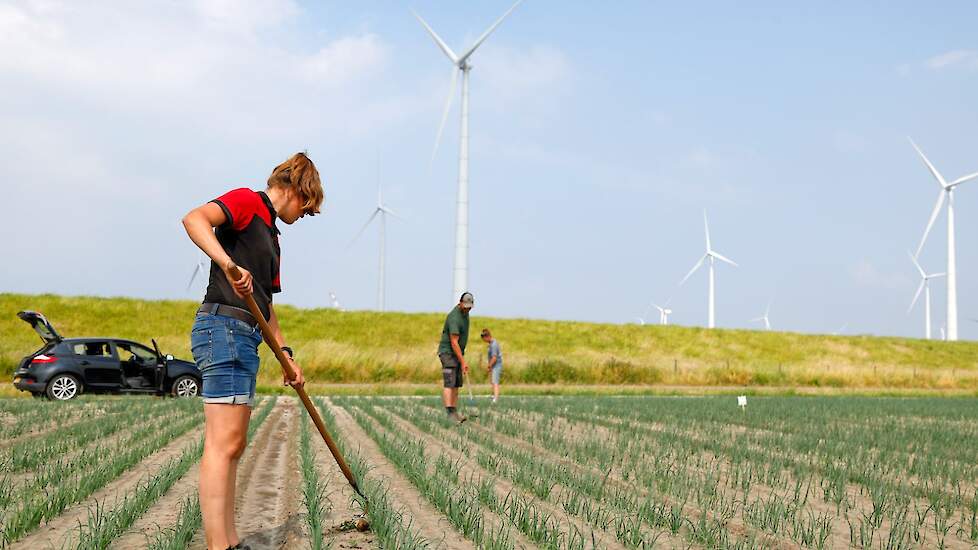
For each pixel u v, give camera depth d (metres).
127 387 19.94
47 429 11.80
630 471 8.50
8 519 5.23
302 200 4.78
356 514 5.83
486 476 7.85
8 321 37.22
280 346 4.71
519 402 19.02
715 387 34.31
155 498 6.15
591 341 48.78
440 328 46.88
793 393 32.28
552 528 5.50
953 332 59.56
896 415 18.41
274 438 10.58
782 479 8.45
